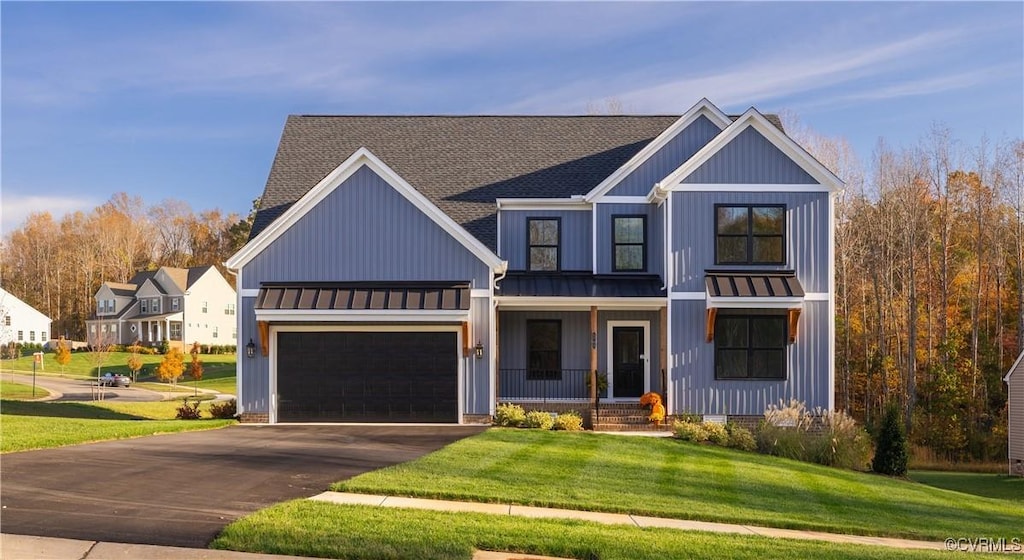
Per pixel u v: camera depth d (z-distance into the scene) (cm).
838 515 1335
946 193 4806
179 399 4722
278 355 2350
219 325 8831
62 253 10406
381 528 980
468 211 2634
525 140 2925
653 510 1212
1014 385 3288
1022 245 4628
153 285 8694
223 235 11444
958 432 3819
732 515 1227
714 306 2317
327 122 3009
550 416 2305
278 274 2362
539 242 2647
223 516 1027
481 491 1254
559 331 2612
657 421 2350
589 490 1330
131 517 1009
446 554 896
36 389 5325
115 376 5809
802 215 2397
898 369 4678
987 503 1777
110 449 1578
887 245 5100
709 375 2372
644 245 2577
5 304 8238
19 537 916
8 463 1369
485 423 2322
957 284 5025
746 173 2398
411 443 1847
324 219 2367
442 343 2344
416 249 2353
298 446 1728
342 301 2292
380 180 2370
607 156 2838
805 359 2372
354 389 2339
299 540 920
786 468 1827
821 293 2381
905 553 1040
